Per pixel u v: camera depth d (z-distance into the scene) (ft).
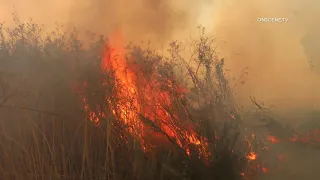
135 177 10.12
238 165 10.51
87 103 11.19
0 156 10.55
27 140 10.96
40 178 9.93
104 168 10.09
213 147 10.37
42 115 11.39
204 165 10.06
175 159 10.07
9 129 11.12
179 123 10.80
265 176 11.02
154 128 10.38
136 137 10.49
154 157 10.18
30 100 11.67
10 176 10.09
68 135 11.25
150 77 11.75
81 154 10.81
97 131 10.96
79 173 10.44
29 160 10.03
